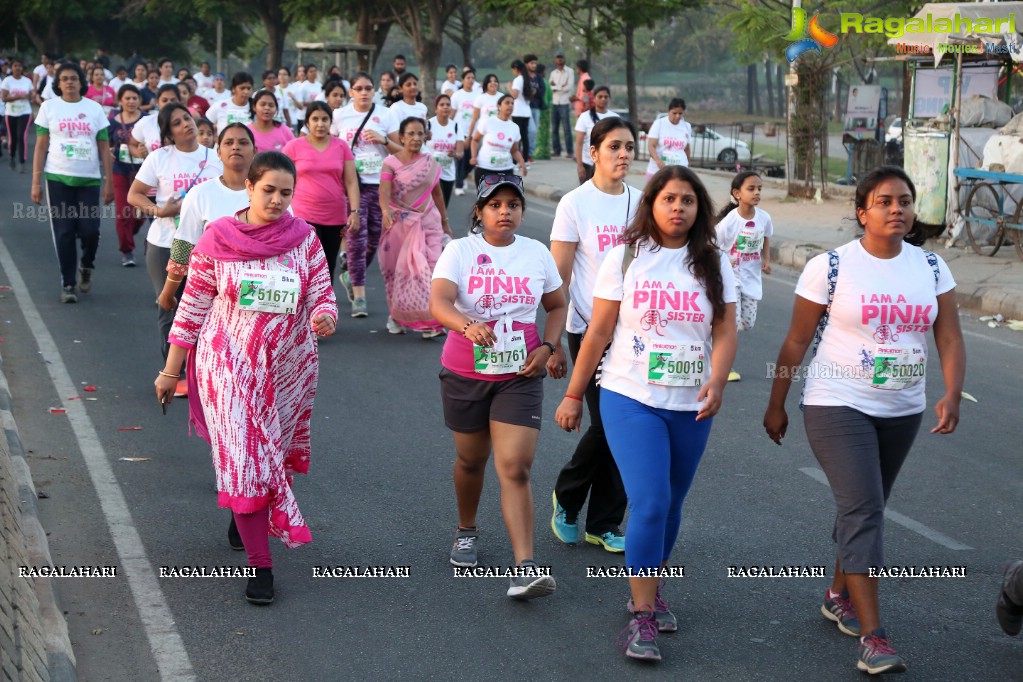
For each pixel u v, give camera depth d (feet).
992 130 47.44
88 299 36.24
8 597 12.91
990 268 41.93
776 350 32.04
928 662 14.78
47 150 35.14
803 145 64.39
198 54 275.80
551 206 62.64
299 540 16.07
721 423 25.11
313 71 80.23
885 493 15.62
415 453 22.72
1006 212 46.06
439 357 30.68
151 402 25.53
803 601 16.55
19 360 28.76
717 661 14.74
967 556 18.22
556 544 18.62
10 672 11.18
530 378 16.33
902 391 14.73
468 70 71.82
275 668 14.35
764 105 215.92
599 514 18.34
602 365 15.29
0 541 13.97
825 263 14.74
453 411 16.63
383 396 26.78
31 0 173.06
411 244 32.40
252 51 210.59
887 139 73.92
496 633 15.43
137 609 15.84
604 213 17.85
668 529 15.55
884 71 173.17
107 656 14.55
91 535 18.26
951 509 20.25
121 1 186.29
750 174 27.84
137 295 37.06
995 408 26.50
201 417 16.93
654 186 14.62
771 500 20.48
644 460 14.61
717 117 179.83
